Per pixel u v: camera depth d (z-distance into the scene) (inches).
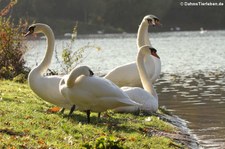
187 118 606.5
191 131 538.9
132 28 4298.7
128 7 4311.0
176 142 461.4
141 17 4318.4
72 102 470.9
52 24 3764.8
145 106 548.7
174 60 1549.0
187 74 1119.6
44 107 531.8
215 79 1006.4
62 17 4092.0
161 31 4362.7
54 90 502.0
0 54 815.1
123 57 1674.5
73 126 444.5
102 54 1814.7
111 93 457.4
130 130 458.9
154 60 656.4
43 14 3782.0
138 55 590.9
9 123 426.9
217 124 573.6
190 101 725.3
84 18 4190.5
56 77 509.7
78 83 456.1
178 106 687.1
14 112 474.3
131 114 535.2
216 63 1406.3
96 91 455.2
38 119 456.4
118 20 4330.7
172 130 502.6
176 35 3467.0
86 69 458.3
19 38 823.7
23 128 420.2
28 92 632.4
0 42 812.6
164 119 553.3
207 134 527.2
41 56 1544.0
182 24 4547.2
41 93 508.4
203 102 716.7
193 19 4621.1
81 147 357.7
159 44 2488.9
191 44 2418.8
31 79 513.0
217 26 4608.8
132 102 461.4
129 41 2773.1
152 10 4311.0
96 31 4045.3
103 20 4296.3
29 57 1497.3
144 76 586.9
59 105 508.4
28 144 375.2
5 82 721.6
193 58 1609.3
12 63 820.0
